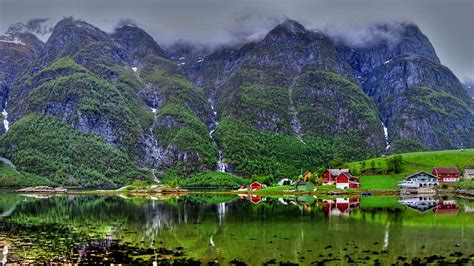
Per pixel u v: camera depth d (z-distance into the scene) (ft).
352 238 268.82
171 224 338.75
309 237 274.36
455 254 225.56
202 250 241.35
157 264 213.25
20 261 222.48
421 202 516.32
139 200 610.65
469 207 449.89
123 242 266.77
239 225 329.52
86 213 419.95
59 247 253.03
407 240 260.62
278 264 209.56
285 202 536.42
